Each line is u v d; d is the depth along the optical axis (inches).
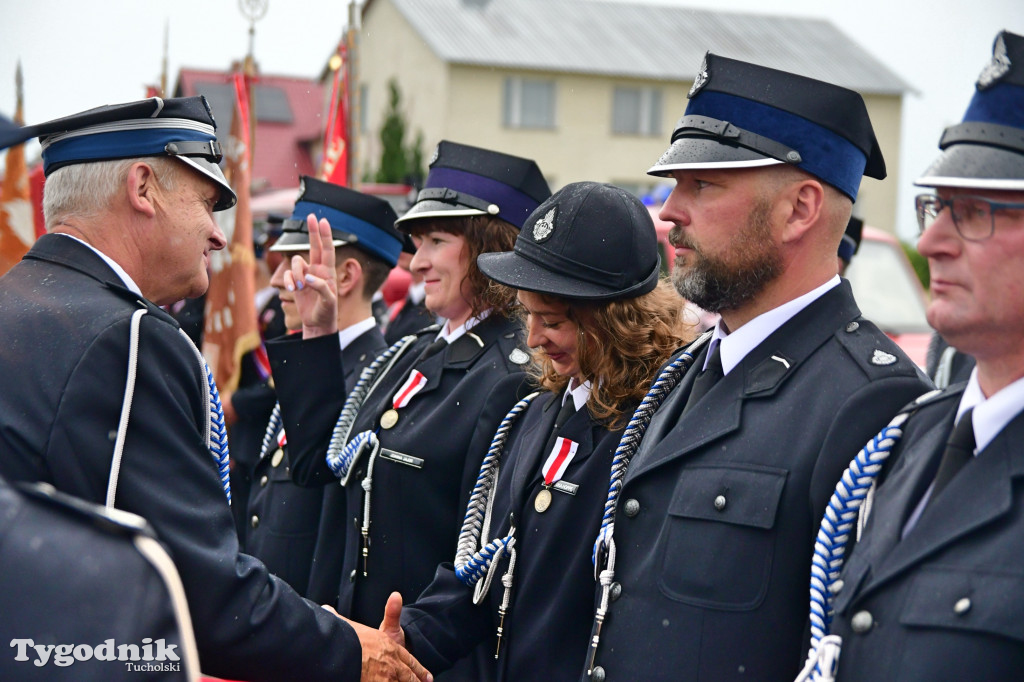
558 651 87.0
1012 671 53.6
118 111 85.4
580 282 88.4
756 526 68.2
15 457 74.2
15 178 180.5
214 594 77.8
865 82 966.4
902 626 57.7
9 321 78.7
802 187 73.4
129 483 75.9
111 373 76.9
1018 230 56.7
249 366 177.2
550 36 969.5
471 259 111.7
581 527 87.6
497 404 105.0
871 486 66.2
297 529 128.9
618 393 88.0
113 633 47.4
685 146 75.3
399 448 108.3
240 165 179.2
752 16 1096.8
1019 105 57.6
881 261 287.6
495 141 922.7
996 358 59.1
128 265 86.4
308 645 83.5
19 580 47.6
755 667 67.3
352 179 204.4
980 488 57.4
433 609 96.5
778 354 73.7
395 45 981.2
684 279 75.9
